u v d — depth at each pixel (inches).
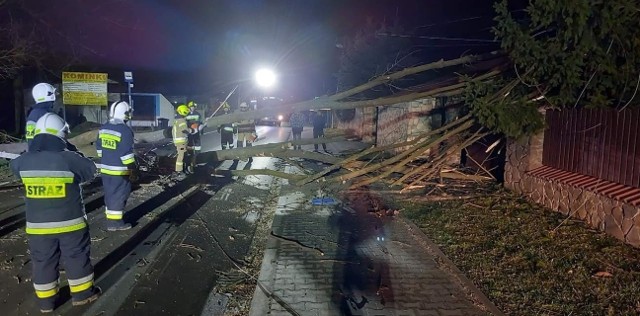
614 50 252.5
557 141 296.7
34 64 747.4
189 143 441.1
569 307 164.7
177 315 164.6
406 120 551.8
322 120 690.2
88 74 583.8
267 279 193.3
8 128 808.9
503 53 344.5
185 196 352.8
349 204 329.1
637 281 182.2
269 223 285.1
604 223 240.2
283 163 530.9
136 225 272.5
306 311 164.4
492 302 170.9
